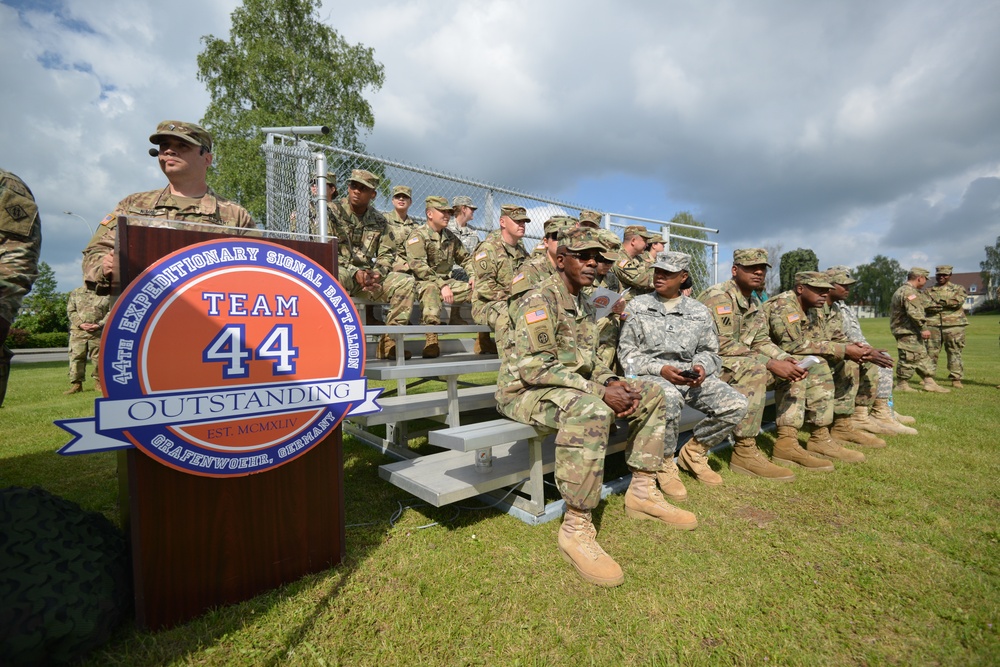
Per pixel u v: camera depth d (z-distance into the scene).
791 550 2.56
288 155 4.00
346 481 3.55
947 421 5.43
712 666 1.74
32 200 2.16
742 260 4.12
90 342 7.54
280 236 2.22
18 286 2.09
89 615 1.65
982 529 2.79
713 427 3.47
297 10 21.00
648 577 2.31
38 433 4.88
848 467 3.90
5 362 2.18
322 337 2.24
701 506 3.14
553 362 2.73
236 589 2.03
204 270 1.92
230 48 20.30
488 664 1.74
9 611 1.54
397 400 3.84
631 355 3.63
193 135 2.69
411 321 4.52
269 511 2.12
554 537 2.69
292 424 2.15
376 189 4.43
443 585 2.20
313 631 1.87
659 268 3.64
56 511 1.85
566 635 1.90
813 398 4.19
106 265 2.27
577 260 2.84
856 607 2.09
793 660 1.77
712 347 3.70
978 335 21.98
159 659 1.71
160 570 1.85
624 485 3.50
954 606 2.09
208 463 1.94
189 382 1.88
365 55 22.34
